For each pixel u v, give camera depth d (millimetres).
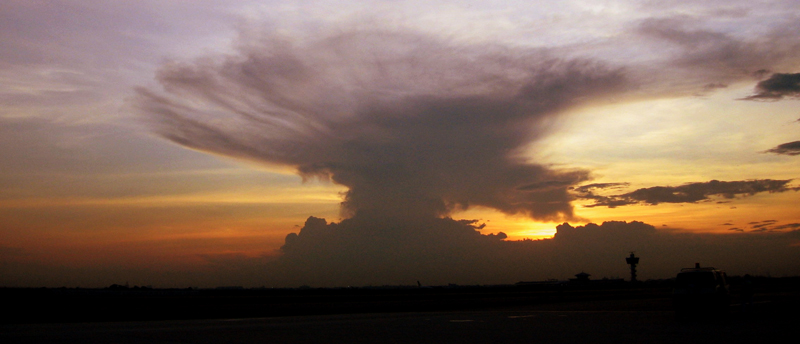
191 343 21094
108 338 23172
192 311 53219
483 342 20609
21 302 73750
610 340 20547
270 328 28500
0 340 22375
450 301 82938
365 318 37312
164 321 35594
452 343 20375
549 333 23828
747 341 19359
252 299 98375
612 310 44281
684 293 31078
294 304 73250
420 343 20516
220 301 87188
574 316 36156
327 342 21141
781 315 32438
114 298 94625
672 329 24641
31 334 25219
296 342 21250
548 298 88938
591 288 171000
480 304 68125
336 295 129875
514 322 31062
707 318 31516
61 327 29953
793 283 181875
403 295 127125
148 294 126188
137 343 21125
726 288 31984
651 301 65188
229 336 23906
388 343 20609
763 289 112688
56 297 90125
